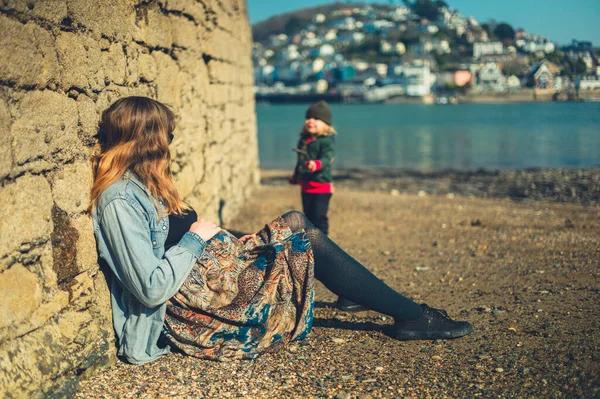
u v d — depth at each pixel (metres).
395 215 8.01
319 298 3.94
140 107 2.60
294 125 51.47
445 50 143.25
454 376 2.57
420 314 3.00
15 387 1.95
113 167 2.57
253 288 2.70
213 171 5.84
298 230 2.96
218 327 2.66
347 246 5.89
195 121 5.01
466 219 7.61
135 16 3.37
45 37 2.28
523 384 2.46
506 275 4.50
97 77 2.77
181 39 4.51
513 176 15.07
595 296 3.77
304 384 2.50
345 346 2.96
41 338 2.19
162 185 2.64
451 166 18.44
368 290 2.91
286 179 15.56
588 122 28.58
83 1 2.62
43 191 2.25
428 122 48.91
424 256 5.35
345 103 139.12
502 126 36.31
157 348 2.72
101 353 2.55
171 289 2.50
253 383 2.51
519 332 3.11
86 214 2.56
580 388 2.40
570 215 8.02
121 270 2.56
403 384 2.49
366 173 16.97
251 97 9.99
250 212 7.79
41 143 2.24
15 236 2.06
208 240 2.79
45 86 2.28
